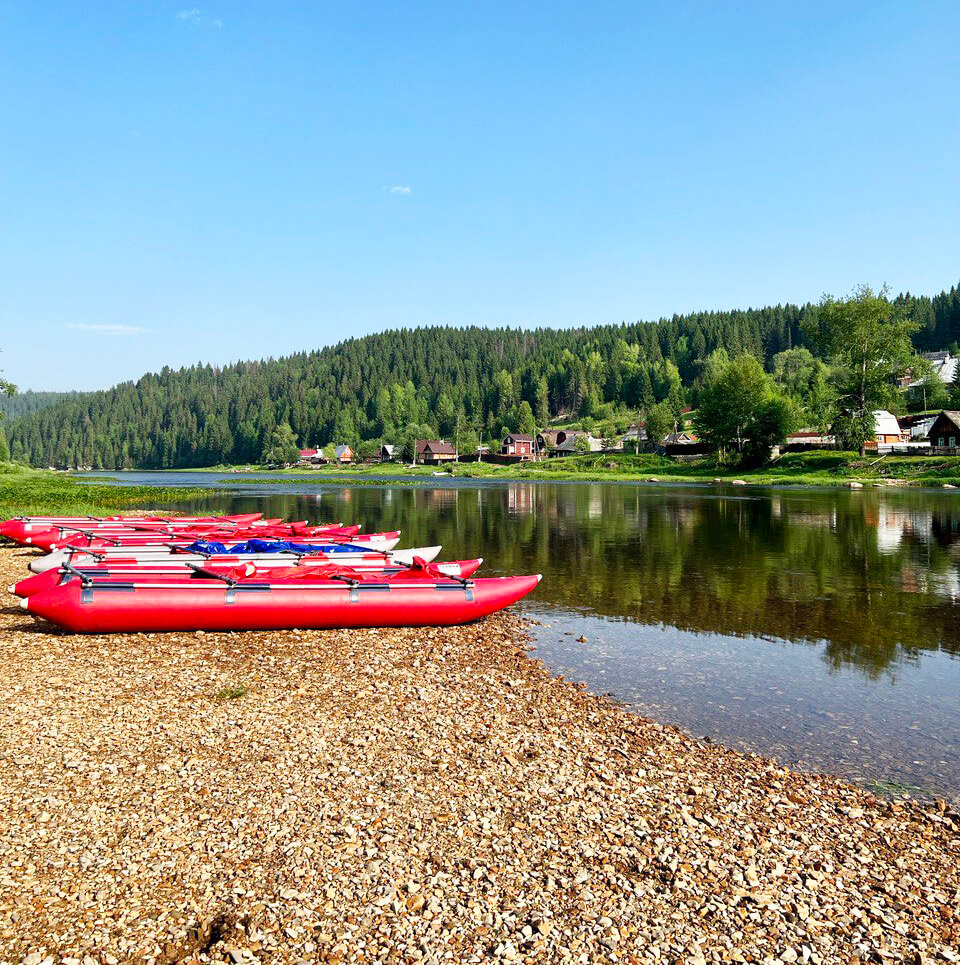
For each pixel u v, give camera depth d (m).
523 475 101.44
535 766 7.99
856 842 6.64
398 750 8.29
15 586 14.76
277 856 5.96
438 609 14.52
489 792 7.29
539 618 15.88
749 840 6.57
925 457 68.00
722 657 12.95
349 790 7.20
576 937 5.09
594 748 8.63
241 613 13.58
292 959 4.79
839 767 8.34
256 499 55.16
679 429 133.00
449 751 8.32
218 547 18.98
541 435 143.88
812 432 100.81
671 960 4.91
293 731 8.77
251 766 7.68
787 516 37.62
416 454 151.62
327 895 5.46
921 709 10.33
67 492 55.97
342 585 14.10
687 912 5.44
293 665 11.73
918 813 7.26
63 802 6.75
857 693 11.02
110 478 112.00
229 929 5.05
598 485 74.94
